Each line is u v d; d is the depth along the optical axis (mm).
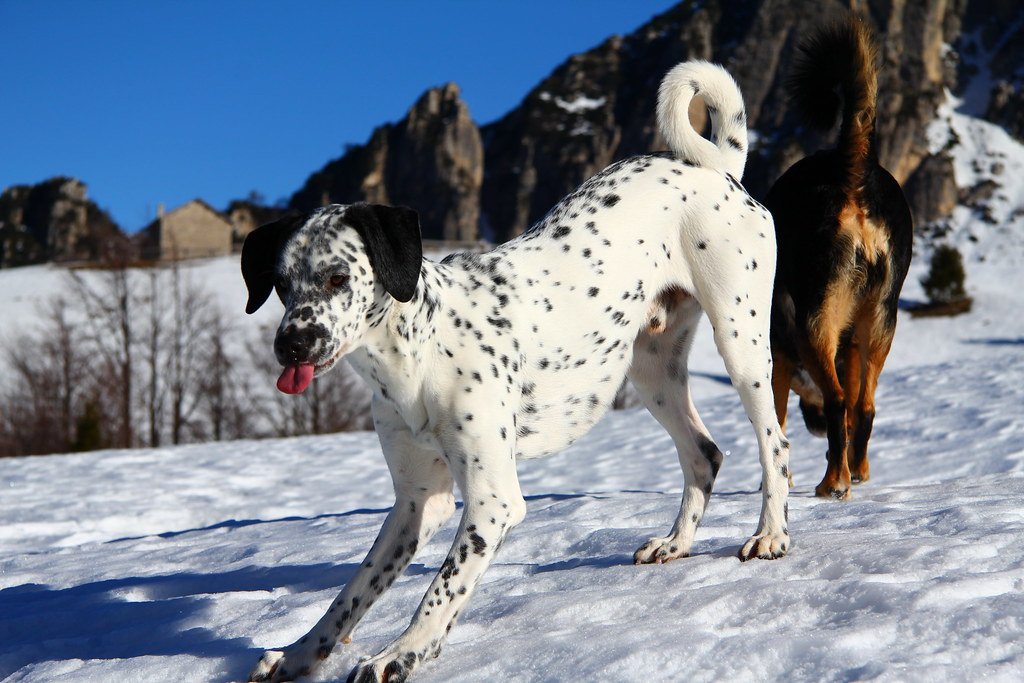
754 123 92625
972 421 10094
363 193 103312
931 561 3713
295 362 3240
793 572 3887
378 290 3393
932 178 75625
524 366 3725
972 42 93375
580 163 100125
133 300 39031
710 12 106375
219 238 66688
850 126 5949
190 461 13594
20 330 40656
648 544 4395
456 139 102688
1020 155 81312
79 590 5320
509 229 99688
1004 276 53625
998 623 2949
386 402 3564
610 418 14344
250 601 4465
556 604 3689
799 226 6082
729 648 2975
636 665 2945
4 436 34031
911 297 51562
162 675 3461
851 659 2809
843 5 92000
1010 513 4547
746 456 9922
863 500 5602
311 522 7172
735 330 4281
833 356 5945
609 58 111812
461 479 3467
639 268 4117
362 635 3777
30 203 80562
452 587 3309
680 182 4336
